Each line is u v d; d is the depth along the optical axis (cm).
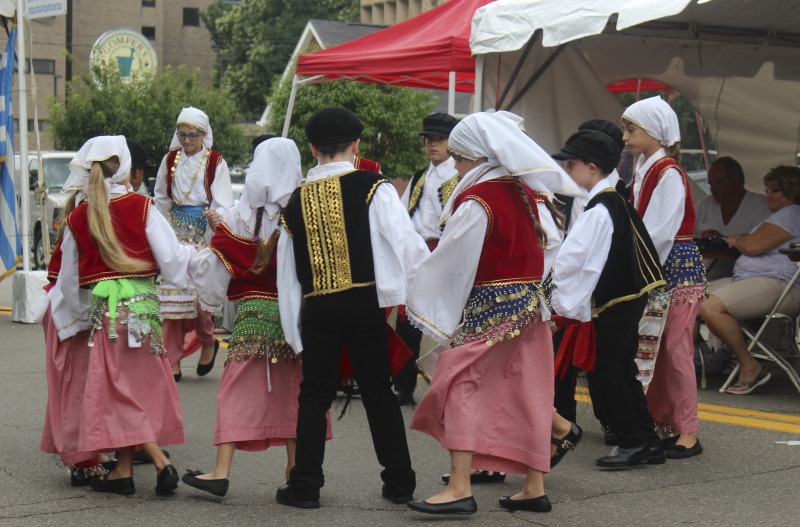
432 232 714
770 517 464
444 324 454
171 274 503
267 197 491
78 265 494
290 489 481
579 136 521
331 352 472
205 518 462
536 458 457
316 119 476
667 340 575
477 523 455
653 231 569
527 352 457
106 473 509
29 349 945
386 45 980
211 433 635
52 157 1844
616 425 553
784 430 639
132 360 493
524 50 856
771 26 938
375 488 515
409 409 706
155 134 2809
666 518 463
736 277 780
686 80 1023
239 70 5272
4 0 1105
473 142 455
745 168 1045
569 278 493
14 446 598
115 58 3112
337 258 464
